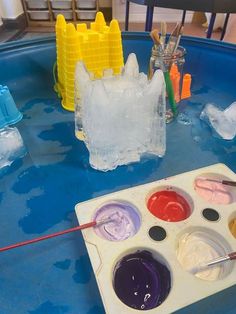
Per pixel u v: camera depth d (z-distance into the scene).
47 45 0.83
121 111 0.49
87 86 0.47
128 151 0.54
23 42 0.82
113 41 0.63
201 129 0.65
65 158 0.56
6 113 0.64
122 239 0.40
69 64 0.62
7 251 0.40
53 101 0.75
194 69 0.85
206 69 0.83
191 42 0.86
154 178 0.52
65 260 0.39
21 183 0.50
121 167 0.54
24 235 0.42
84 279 0.36
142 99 0.49
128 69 0.53
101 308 0.34
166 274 0.36
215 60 0.81
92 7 2.44
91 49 0.62
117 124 0.50
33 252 0.39
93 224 0.41
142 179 0.51
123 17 2.63
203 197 0.47
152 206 0.46
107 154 0.53
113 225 0.42
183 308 0.33
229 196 0.47
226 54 0.81
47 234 0.42
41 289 0.35
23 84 0.80
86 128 0.51
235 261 0.37
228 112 0.63
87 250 0.38
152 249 0.38
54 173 0.53
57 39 0.65
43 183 0.50
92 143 0.51
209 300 0.34
